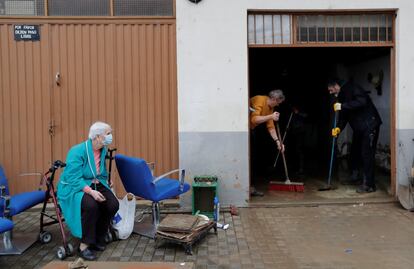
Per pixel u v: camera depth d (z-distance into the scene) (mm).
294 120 7965
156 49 5859
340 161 8680
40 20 5785
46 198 4633
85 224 4277
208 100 5805
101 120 5887
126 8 5828
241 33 5770
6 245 4449
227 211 5703
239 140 5840
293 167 8555
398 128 5941
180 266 2898
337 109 6320
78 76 5855
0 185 4684
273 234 4891
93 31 5828
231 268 4016
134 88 5879
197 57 5773
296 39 5953
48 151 5898
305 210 5750
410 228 5012
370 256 4246
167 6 5832
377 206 5863
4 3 5777
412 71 5875
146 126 5906
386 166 7297
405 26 5844
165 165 5930
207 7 5742
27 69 5828
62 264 2939
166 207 5898
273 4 5762
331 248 4461
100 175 4570
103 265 2910
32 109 5859
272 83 9875
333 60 9133
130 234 4863
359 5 5805
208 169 5859
